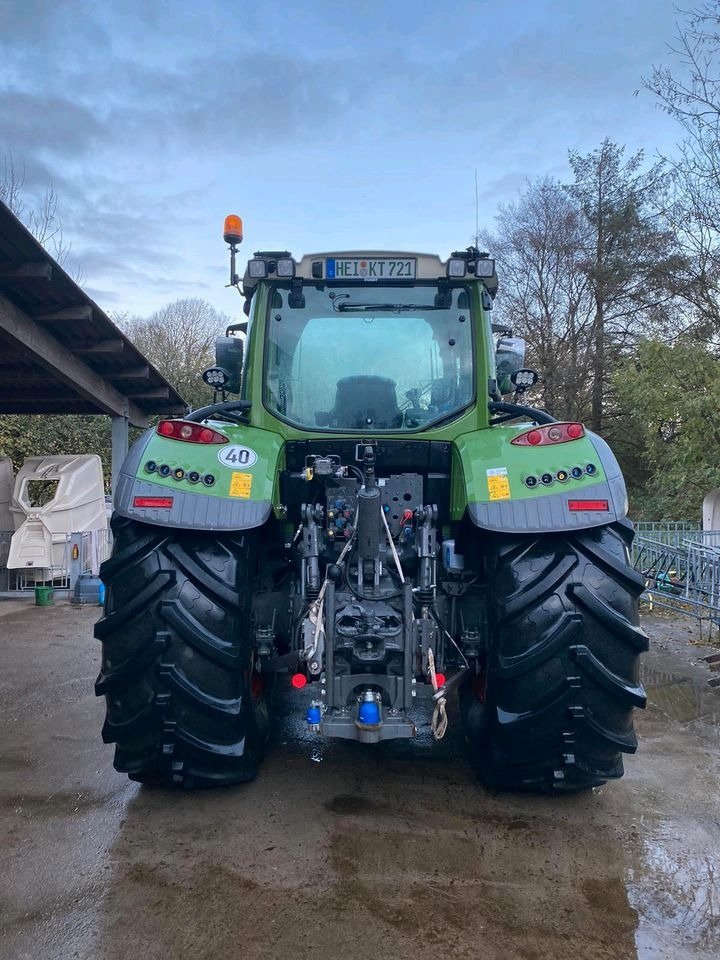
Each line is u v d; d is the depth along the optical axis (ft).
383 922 7.60
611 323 69.10
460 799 10.48
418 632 9.70
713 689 16.99
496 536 9.71
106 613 9.42
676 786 11.11
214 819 9.76
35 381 31.35
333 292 11.82
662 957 7.13
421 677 9.90
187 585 9.32
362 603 9.82
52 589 29.48
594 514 9.25
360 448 11.15
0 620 25.66
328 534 10.25
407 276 11.54
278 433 11.44
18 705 15.08
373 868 8.60
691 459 40.96
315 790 10.71
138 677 9.26
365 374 11.72
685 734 13.64
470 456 9.97
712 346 43.68
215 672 9.37
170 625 9.19
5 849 8.97
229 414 11.72
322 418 11.66
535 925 7.60
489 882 8.37
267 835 9.34
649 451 48.67
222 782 9.98
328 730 9.18
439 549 10.85
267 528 11.21
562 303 73.97
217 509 9.31
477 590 10.84
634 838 9.42
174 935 7.34
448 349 11.73
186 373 90.94
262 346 11.69
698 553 25.90
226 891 8.10
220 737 9.55
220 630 9.34
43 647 21.02
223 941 7.27
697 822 9.91
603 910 7.88
